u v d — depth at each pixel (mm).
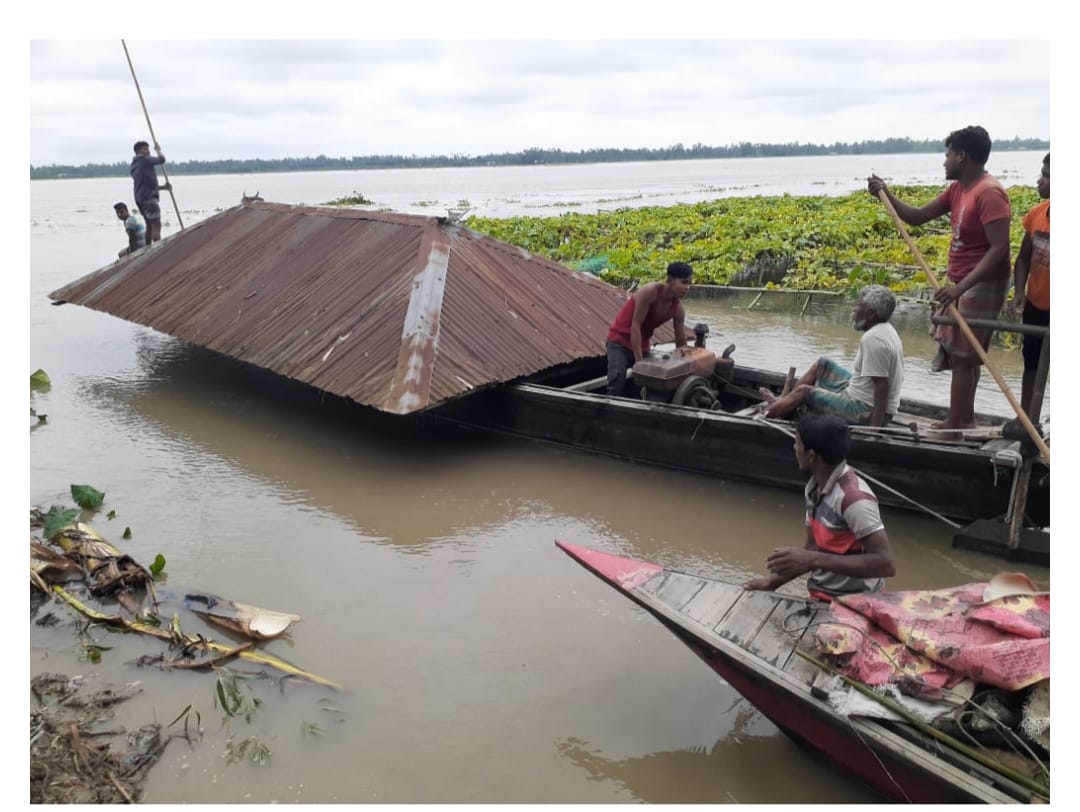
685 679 4340
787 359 10375
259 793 3588
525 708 4117
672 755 3812
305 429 8258
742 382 7875
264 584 5320
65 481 7023
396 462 7375
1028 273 6387
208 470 7254
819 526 3854
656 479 6910
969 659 3270
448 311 7816
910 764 3104
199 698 4223
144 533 6059
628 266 15891
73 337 12148
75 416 8742
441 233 8734
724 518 6227
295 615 4922
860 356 6137
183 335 9438
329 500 6613
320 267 9258
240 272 10102
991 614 3410
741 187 60344
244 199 11945
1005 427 5328
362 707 4133
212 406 9023
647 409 6914
